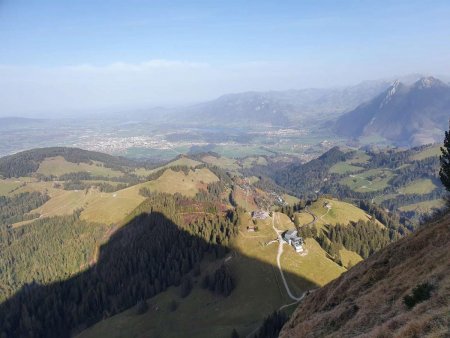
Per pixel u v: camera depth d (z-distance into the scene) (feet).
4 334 642.22
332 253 624.59
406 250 188.44
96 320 630.33
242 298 524.11
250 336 413.18
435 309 109.81
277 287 528.22
